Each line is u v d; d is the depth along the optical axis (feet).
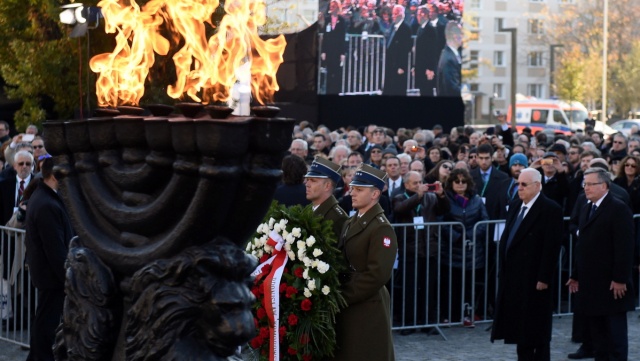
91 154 10.39
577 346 30.17
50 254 23.09
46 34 50.47
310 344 18.92
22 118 54.44
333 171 20.62
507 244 25.40
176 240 9.45
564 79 154.71
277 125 9.28
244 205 9.47
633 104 178.29
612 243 26.02
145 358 9.50
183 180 9.34
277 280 18.37
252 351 20.24
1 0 50.49
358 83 66.74
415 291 30.58
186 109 9.40
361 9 66.49
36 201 23.25
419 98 68.80
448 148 51.26
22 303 27.76
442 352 28.81
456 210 32.09
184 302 9.40
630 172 36.17
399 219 31.04
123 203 10.11
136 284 9.60
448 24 69.05
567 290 35.40
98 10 30.27
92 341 10.14
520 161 36.91
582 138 64.23
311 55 66.44
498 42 217.36
